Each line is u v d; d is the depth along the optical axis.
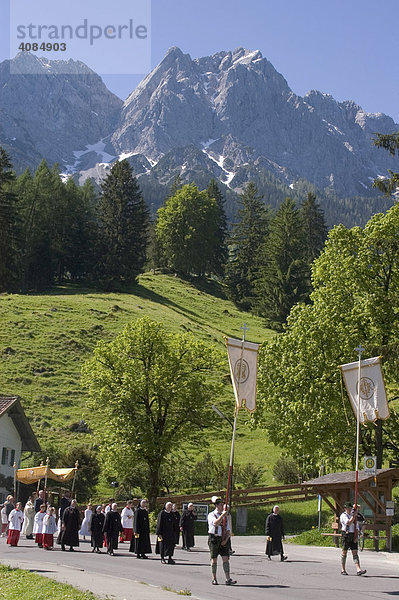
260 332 125.62
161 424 57.88
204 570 24.97
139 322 60.34
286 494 54.06
